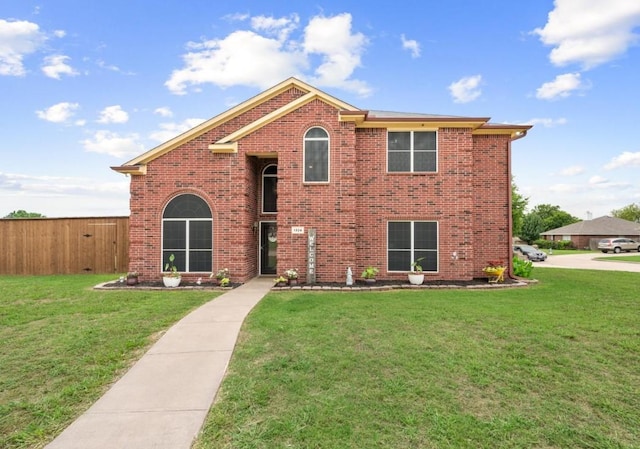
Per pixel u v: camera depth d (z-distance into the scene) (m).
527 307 8.54
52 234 16.78
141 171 12.86
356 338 6.18
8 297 10.22
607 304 8.95
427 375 4.71
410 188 12.99
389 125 12.91
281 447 3.19
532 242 55.91
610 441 3.33
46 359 5.35
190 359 5.35
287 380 4.55
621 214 81.50
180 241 12.91
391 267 12.98
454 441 3.29
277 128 12.73
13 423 3.66
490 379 4.61
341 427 3.51
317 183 12.55
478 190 13.72
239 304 9.09
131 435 3.41
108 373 4.89
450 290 11.46
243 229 12.84
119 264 16.77
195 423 3.61
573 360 5.24
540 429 3.51
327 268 12.46
